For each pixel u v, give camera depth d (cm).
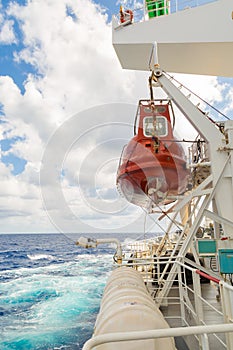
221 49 762
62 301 1113
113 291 366
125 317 250
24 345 723
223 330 160
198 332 158
